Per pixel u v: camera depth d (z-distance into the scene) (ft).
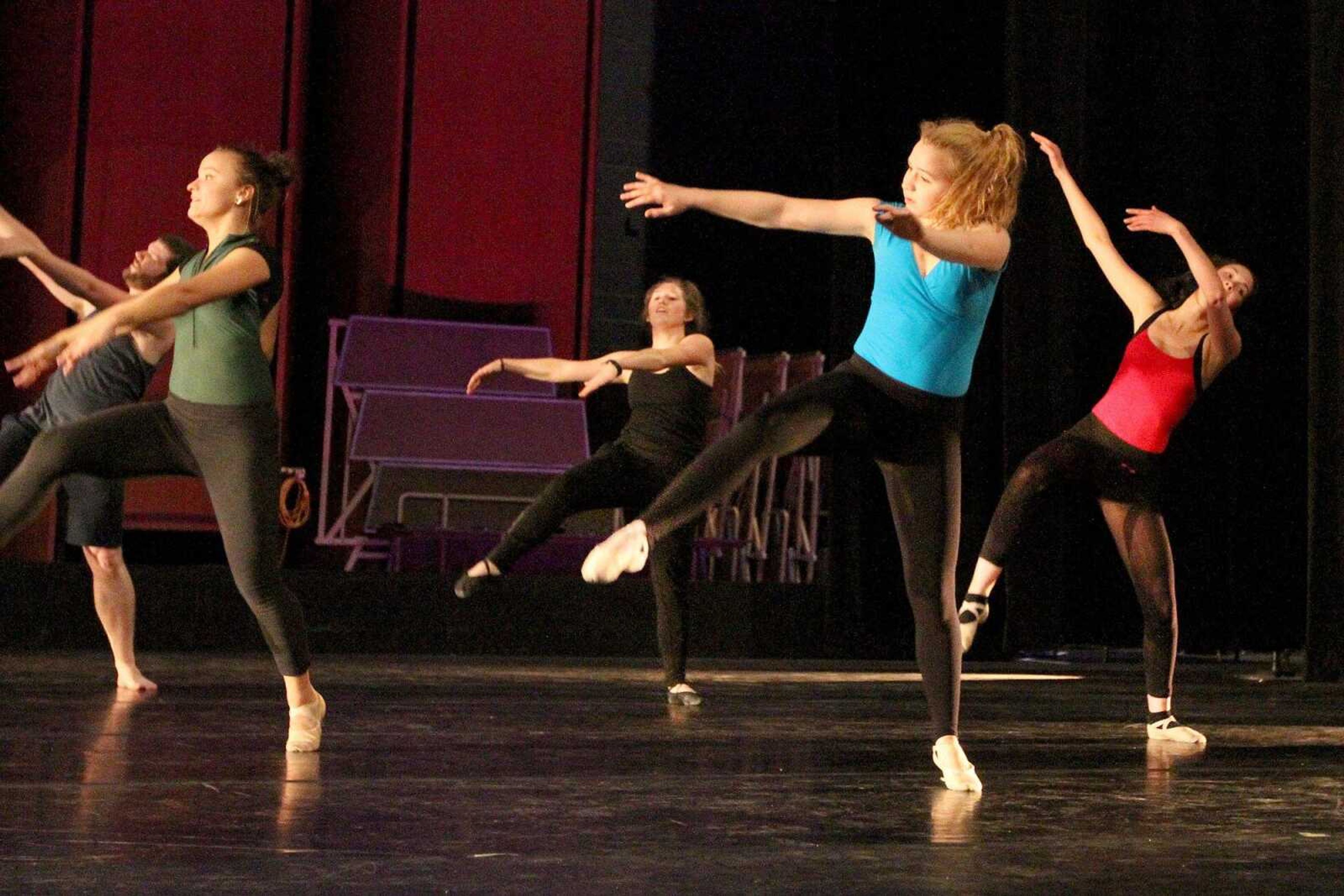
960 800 12.67
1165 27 33.76
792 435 11.96
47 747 14.66
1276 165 32.89
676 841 10.40
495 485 34.81
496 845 10.06
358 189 38.83
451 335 36.29
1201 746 17.44
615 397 40.47
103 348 20.98
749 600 33.35
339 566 37.29
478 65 39.65
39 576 28.02
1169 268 33.60
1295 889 9.26
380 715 18.43
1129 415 18.44
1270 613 32.24
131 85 36.83
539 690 22.81
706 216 42.19
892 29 36.60
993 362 35.68
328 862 9.36
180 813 11.02
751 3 42.88
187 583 28.78
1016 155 12.65
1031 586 33.63
